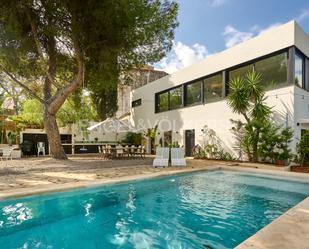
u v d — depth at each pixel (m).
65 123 20.28
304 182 7.86
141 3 11.39
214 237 3.91
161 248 3.52
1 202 5.02
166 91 19.83
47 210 5.18
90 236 3.94
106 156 15.00
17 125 19.09
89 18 10.15
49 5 9.80
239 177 8.98
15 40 10.66
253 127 11.20
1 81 15.12
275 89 11.54
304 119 10.78
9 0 9.54
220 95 14.61
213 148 14.53
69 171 8.88
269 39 11.80
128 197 6.24
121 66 13.74
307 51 12.13
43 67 12.27
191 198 6.18
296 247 2.62
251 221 4.60
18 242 3.71
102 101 23.20
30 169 9.34
